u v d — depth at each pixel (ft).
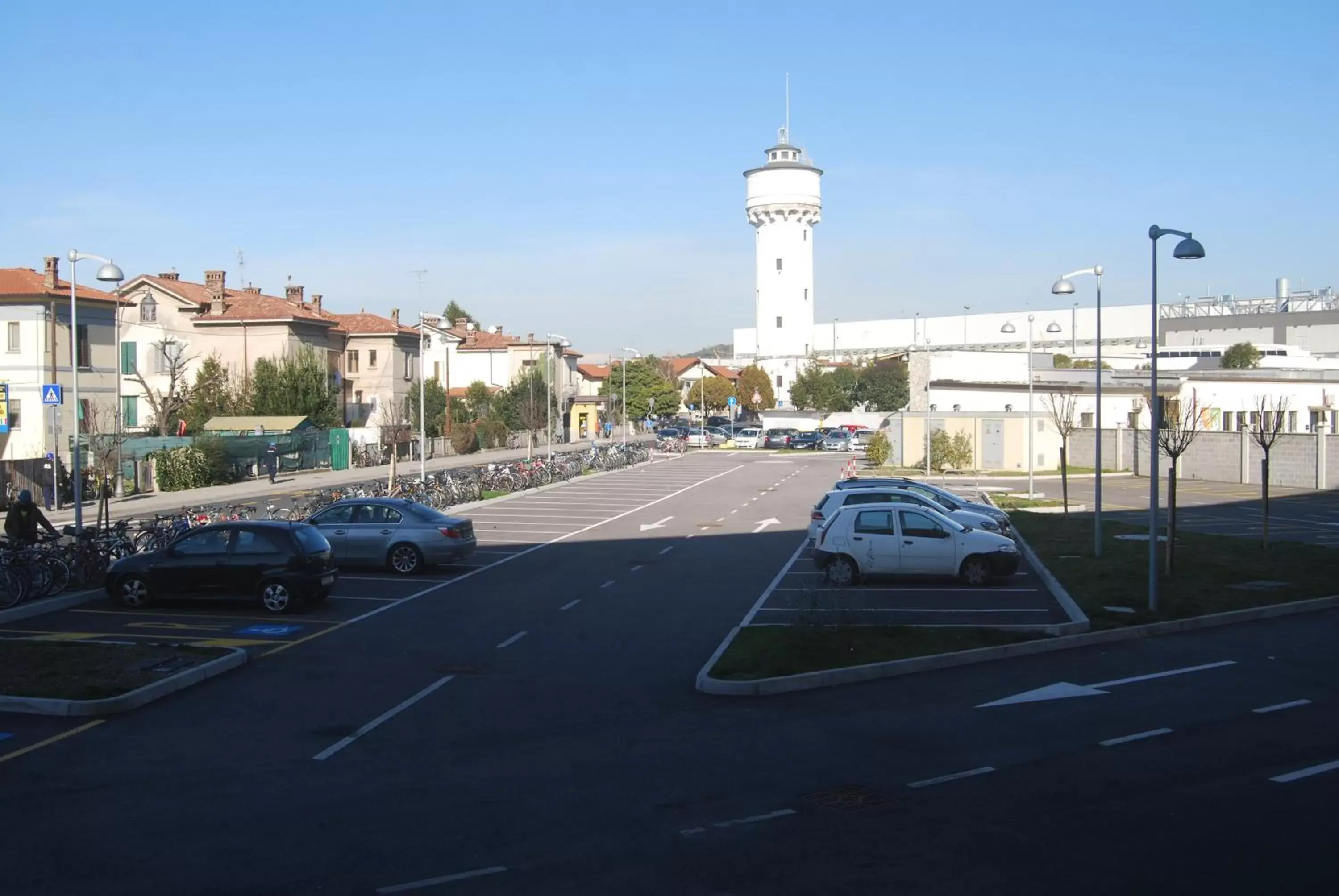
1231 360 280.10
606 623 59.36
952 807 30.27
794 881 25.09
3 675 44.21
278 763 34.96
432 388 245.86
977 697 43.21
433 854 26.96
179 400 182.09
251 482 163.63
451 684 45.85
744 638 52.65
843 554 70.64
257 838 28.17
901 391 364.99
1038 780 32.73
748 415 392.68
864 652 49.26
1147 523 109.50
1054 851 26.78
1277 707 41.32
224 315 207.31
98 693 41.88
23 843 27.76
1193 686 44.80
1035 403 197.26
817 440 275.59
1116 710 40.96
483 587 71.97
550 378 269.23
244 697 43.62
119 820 29.55
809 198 383.04
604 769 34.19
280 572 61.93
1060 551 85.66
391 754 35.96
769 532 105.09
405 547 77.15
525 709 41.93
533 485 156.97
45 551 65.36
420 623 59.47
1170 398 191.83
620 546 94.07
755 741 37.35
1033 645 51.75
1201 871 25.49
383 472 186.29
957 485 166.20
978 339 423.23
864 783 32.63
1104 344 388.37
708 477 182.39
